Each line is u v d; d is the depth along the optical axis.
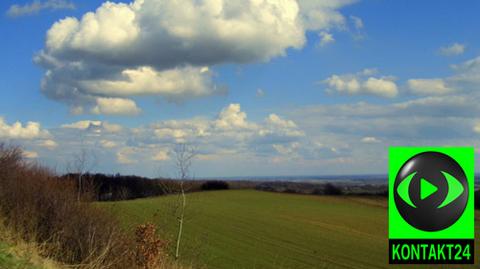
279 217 57.22
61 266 11.42
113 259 12.94
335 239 45.06
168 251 15.84
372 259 36.56
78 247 12.81
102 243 12.95
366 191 85.94
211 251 33.59
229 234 42.38
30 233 12.69
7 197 13.54
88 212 14.09
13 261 9.64
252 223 50.66
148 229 14.42
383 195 81.88
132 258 13.79
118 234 13.85
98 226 13.48
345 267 33.47
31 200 13.55
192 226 43.66
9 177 14.33
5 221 12.84
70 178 15.92
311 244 41.88
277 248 38.84
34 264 10.20
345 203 74.25
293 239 43.72
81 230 13.12
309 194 82.75
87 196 15.11
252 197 76.44
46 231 13.08
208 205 62.19
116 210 15.86
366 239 45.81
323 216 60.66
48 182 14.81
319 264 34.03
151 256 14.14
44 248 11.95
